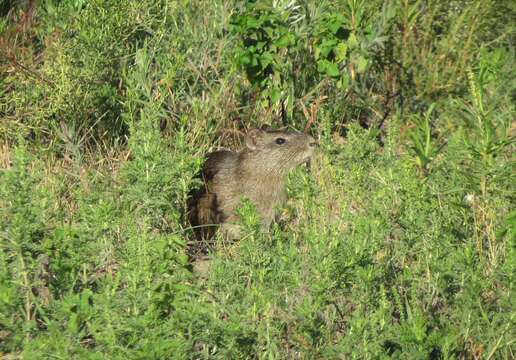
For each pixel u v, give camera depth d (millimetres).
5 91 14234
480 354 8758
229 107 15023
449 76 16641
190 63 14820
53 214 9820
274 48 15047
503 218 10938
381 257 9695
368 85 17156
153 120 11359
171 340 7273
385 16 15867
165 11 15023
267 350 7957
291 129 14438
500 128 13852
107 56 14016
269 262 8711
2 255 8102
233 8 16047
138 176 10211
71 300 7723
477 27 16844
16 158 8625
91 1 13977
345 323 8938
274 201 12867
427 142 12508
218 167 12914
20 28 15320
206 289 9062
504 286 9422
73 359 7441
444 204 10555
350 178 11039
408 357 7957
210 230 12539
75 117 13906
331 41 15188
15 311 7988
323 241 8445
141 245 8211
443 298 9227
